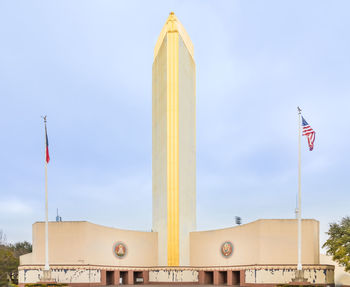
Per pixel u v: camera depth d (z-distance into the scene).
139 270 59.06
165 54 68.12
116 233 58.16
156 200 66.44
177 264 60.84
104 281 53.59
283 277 46.19
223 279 56.44
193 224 65.69
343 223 49.69
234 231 55.19
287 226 48.72
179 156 64.56
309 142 41.25
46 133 45.81
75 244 51.78
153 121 71.19
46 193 45.09
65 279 49.09
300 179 42.38
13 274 65.69
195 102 72.00
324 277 45.22
